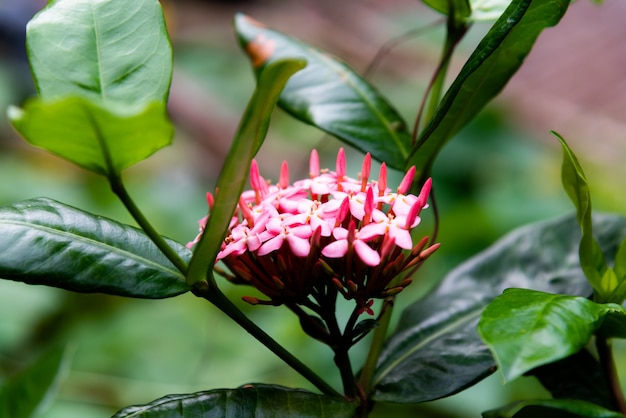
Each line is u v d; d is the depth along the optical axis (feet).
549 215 5.47
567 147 2.19
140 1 2.19
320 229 2.14
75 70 2.16
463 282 2.52
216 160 7.30
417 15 9.49
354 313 2.20
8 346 4.48
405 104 7.37
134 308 4.69
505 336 1.99
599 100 8.85
